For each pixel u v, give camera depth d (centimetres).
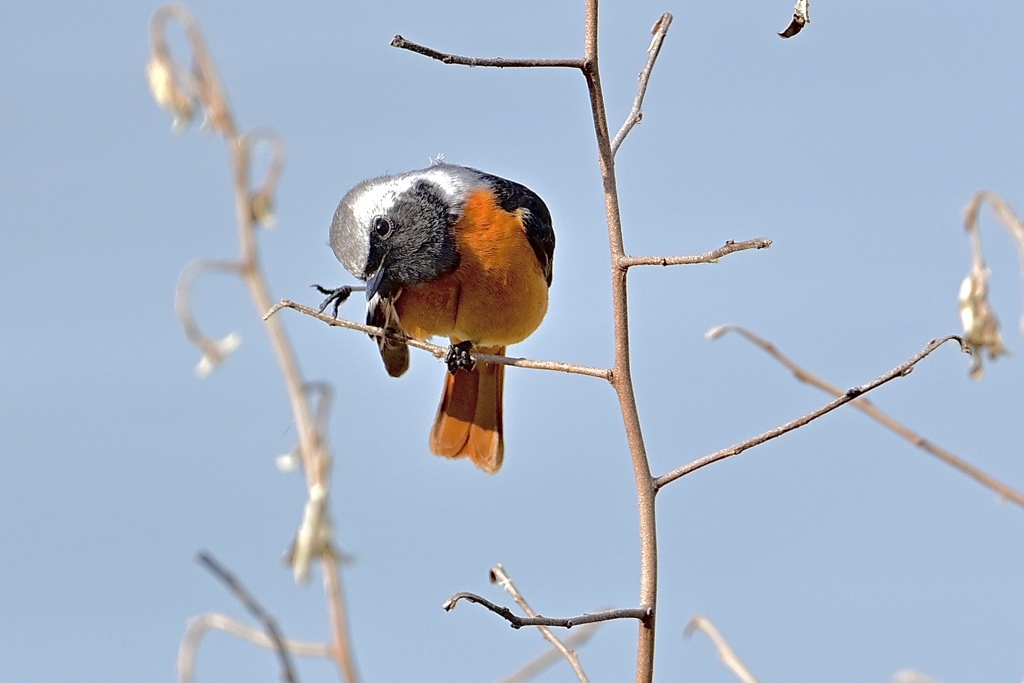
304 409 682
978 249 761
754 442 687
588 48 723
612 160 727
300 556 640
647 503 692
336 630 644
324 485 652
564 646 670
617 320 717
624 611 667
